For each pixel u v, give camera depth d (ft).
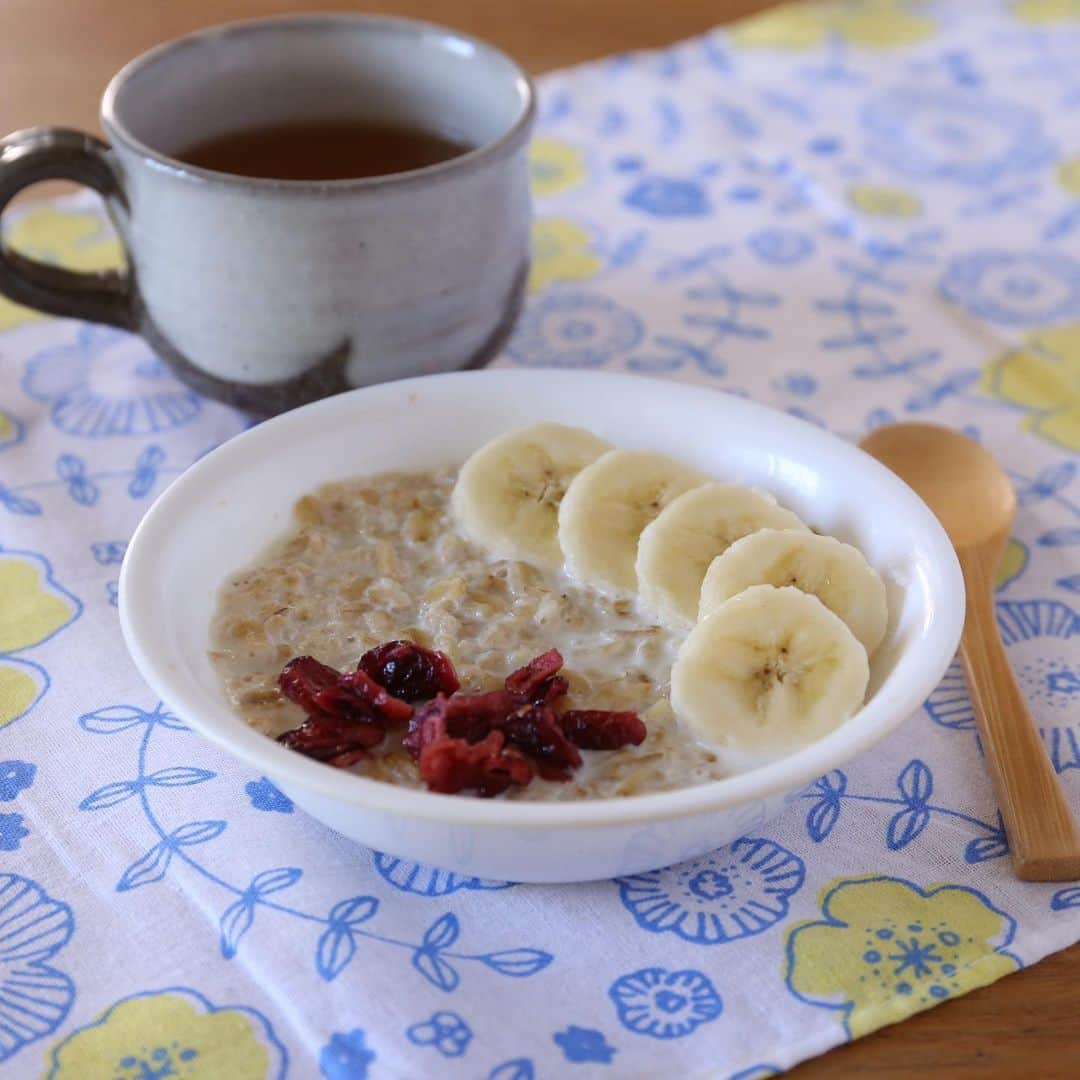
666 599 1.22
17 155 1.36
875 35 2.08
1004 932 1.09
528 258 1.46
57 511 1.40
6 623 1.30
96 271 1.50
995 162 1.85
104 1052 1.03
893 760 1.21
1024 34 2.09
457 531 1.31
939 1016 1.05
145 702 1.24
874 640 1.19
